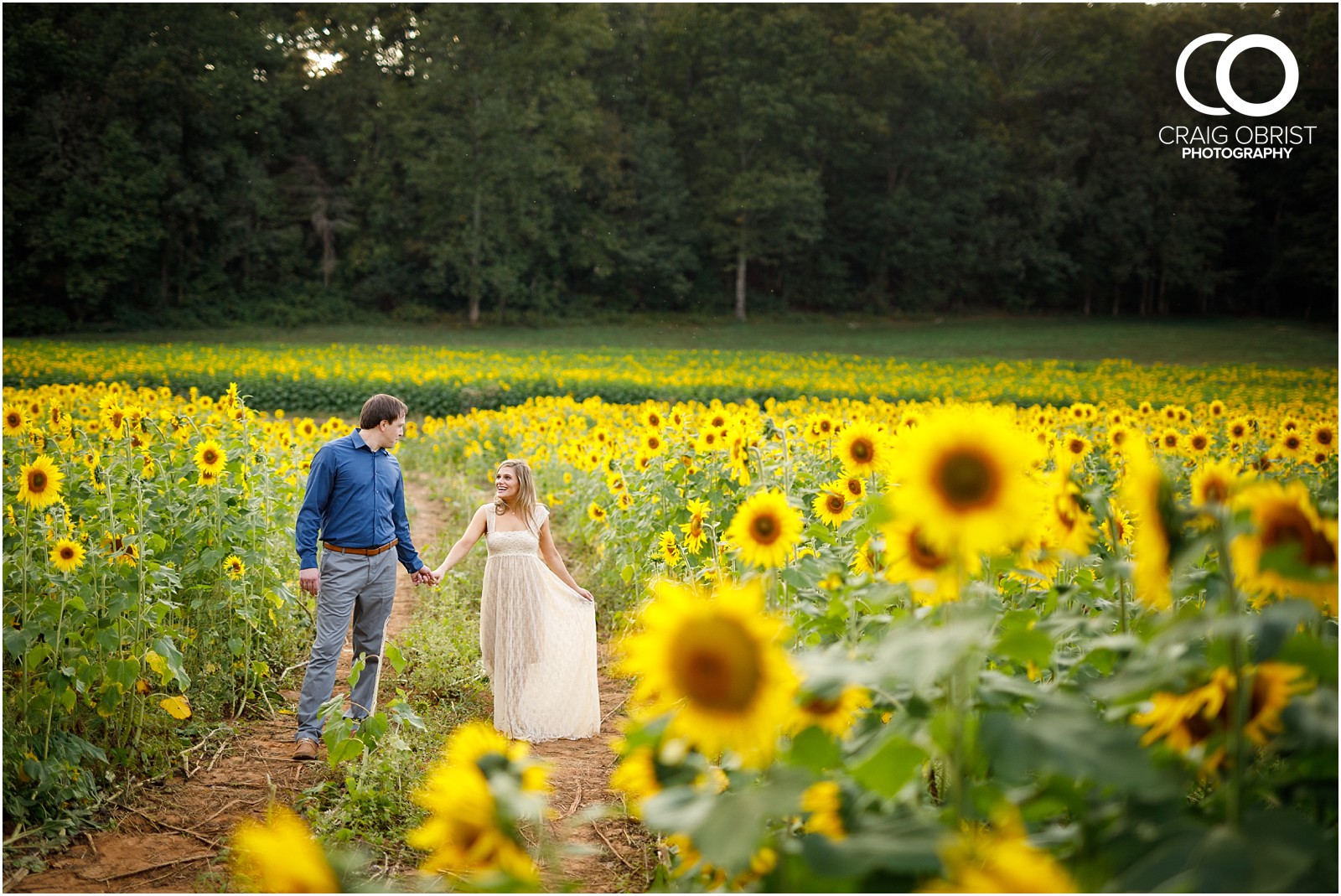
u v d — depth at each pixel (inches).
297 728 194.9
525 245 2282.2
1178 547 63.6
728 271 2502.5
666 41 2455.7
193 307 2075.5
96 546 194.7
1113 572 77.5
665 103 2450.8
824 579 104.9
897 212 2417.6
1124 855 57.6
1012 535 53.8
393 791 155.5
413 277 2241.6
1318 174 2325.3
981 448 54.2
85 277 1919.3
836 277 2566.4
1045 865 51.7
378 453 197.6
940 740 59.2
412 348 1656.0
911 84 2386.8
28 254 1996.8
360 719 186.4
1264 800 67.2
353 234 2234.3
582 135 2244.1
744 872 67.3
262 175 2096.5
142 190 1943.9
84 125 1991.9
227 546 214.1
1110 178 2474.2
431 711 206.8
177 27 2071.9
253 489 245.3
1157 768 61.7
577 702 199.3
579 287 2443.4
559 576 206.4
